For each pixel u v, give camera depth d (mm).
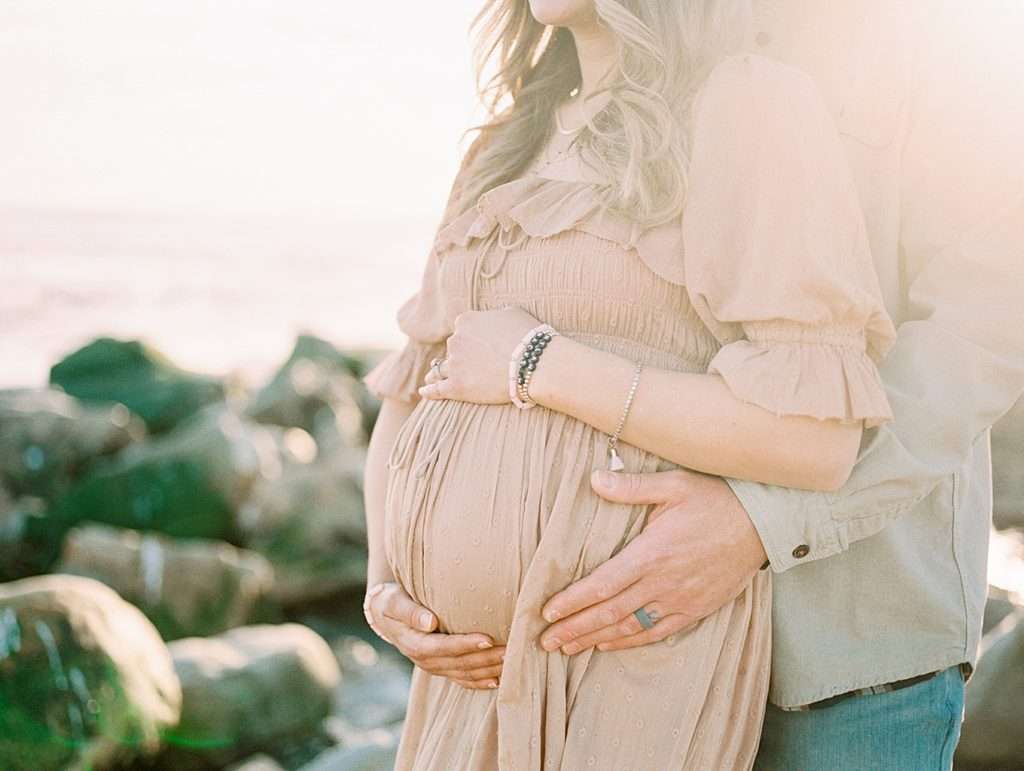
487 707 1989
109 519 7930
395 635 2092
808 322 1761
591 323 1922
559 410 1888
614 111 1949
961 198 1931
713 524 1810
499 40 2299
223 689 5266
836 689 1911
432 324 2211
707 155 1814
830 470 1779
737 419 1775
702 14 1878
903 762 1919
